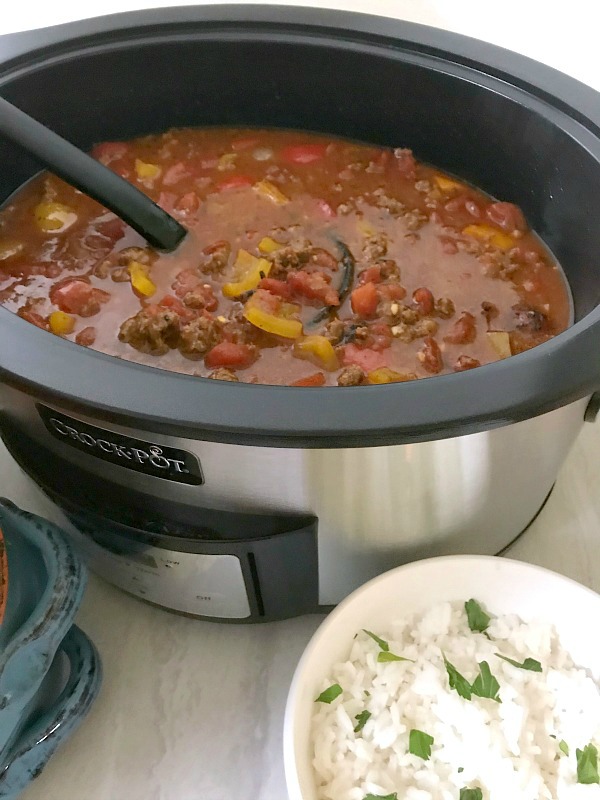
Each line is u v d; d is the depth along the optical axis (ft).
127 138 1.45
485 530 1.07
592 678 0.98
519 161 1.26
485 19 1.70
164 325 1.04
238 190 1.39
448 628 1.01
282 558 0.98
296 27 1.30
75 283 1.17
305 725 0.91
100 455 0.91
